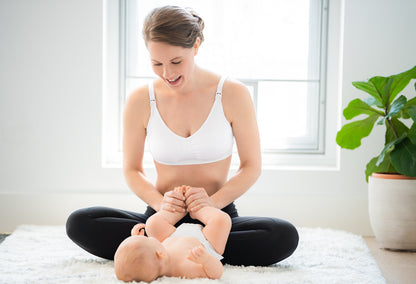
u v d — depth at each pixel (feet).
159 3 10.28
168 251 5.53
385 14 9.51
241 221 6.41
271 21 10.36
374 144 9.53
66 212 9.54
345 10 9.53
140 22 10.30
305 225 9.53
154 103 6.77
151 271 5.16
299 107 10.40
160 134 6.70
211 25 10.37
